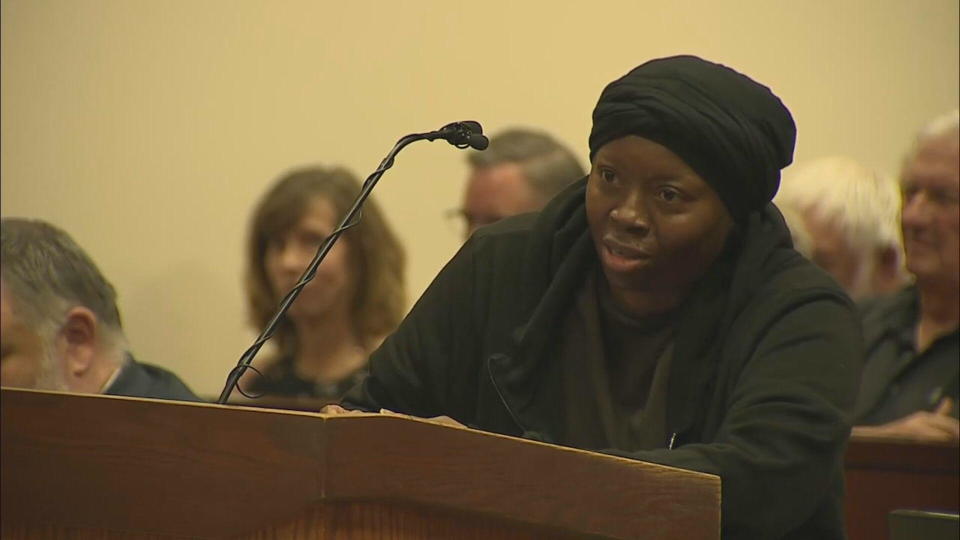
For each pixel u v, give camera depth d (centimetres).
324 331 1342
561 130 1742
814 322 654
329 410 551
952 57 1712
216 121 1809
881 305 1191
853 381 650
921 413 1046
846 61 1720
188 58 1819
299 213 1356
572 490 480
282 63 1798
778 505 619
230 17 1814
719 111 643
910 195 1126
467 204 1216
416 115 1764
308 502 433
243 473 437
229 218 1798
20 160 1848
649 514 497
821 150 1720
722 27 1727
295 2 1800
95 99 1836
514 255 705
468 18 1764
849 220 1355
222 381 1778
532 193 1202
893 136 1716
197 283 1795
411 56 1772
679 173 646
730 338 661
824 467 631
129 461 446
